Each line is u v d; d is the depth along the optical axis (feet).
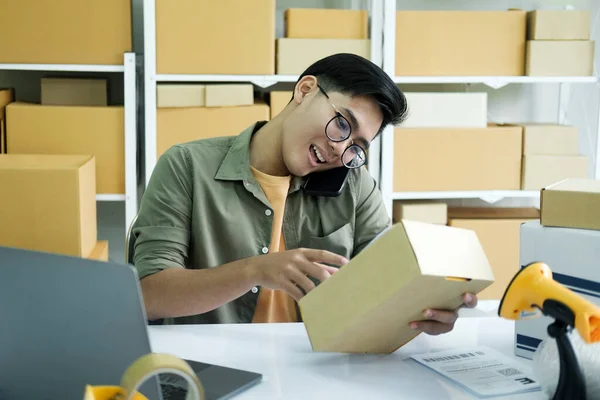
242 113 8.46
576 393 2.88
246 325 4.21
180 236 4.69
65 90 8.61
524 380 3.38
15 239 7.41
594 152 9.64
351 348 3.64
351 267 3.39
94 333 2.64
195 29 8.32
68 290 2.63
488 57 8.87
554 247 3.59
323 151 4.61
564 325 2.88
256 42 8.43
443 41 8.78
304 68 8.58
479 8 9.91
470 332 4.13
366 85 4.44
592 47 8.90
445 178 8.92
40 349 2.68
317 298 3.55
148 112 8.34
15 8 8.25
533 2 9.96
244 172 4.88
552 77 8.88
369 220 5.30
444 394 3.25
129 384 2.39
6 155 8.11
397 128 8.76
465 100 8.92
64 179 7.38
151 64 8.29
